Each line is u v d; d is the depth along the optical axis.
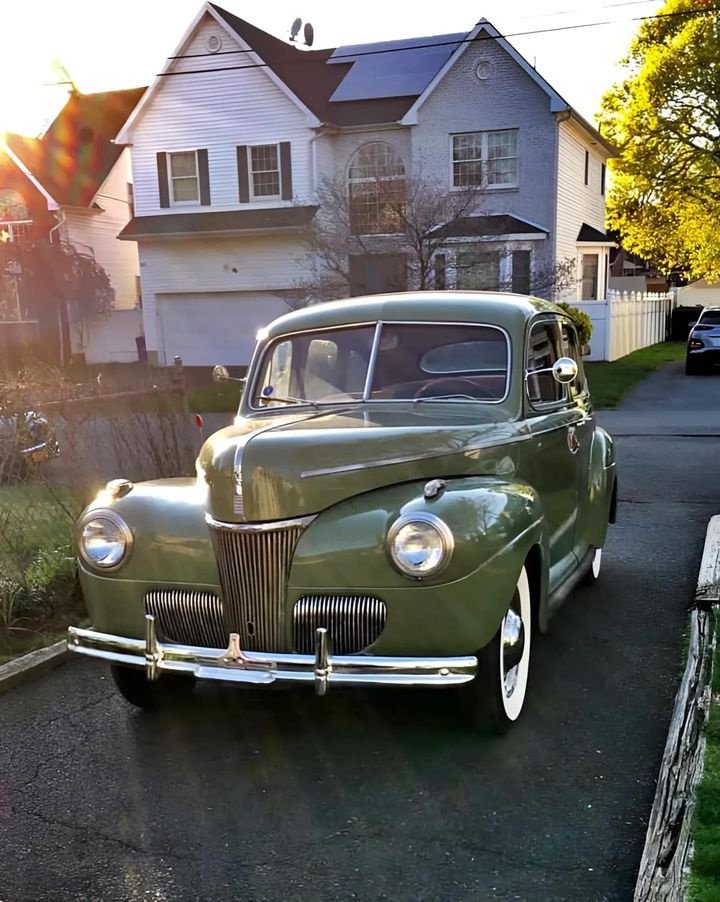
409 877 2.82
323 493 3.48
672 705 4.05
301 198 23.83
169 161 25.12
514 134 22.42
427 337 4.43
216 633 3.65
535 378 4.48
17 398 5.87
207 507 3.66
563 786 3.35
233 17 24.53
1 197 28.47
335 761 3.63
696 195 31.52
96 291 27.31
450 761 3.58
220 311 25.56
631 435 13.03
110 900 2.77
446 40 26.25
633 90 30.95
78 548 3.87
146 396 7.14
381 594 3.32
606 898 2.68
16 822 3.24
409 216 20.09
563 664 4.55
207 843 3.07
